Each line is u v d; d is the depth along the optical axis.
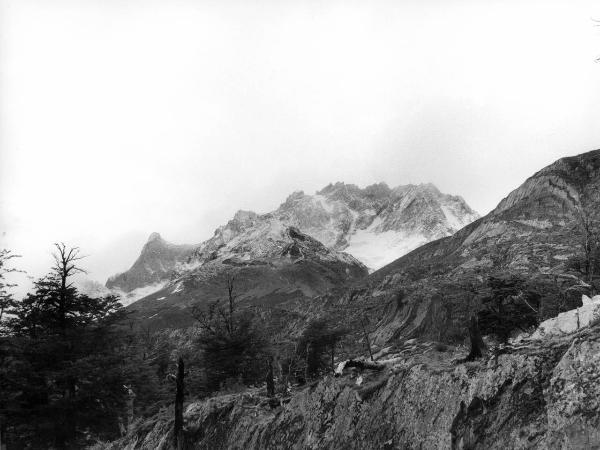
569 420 11.86
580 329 14.59
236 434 23.44
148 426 28.44
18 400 30.64
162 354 49.00
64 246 34.41
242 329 40.12
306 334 45.38
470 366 15.27
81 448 32.84
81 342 34.03
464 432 14.23
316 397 20.84
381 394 18.12
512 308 24.81
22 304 32.28
